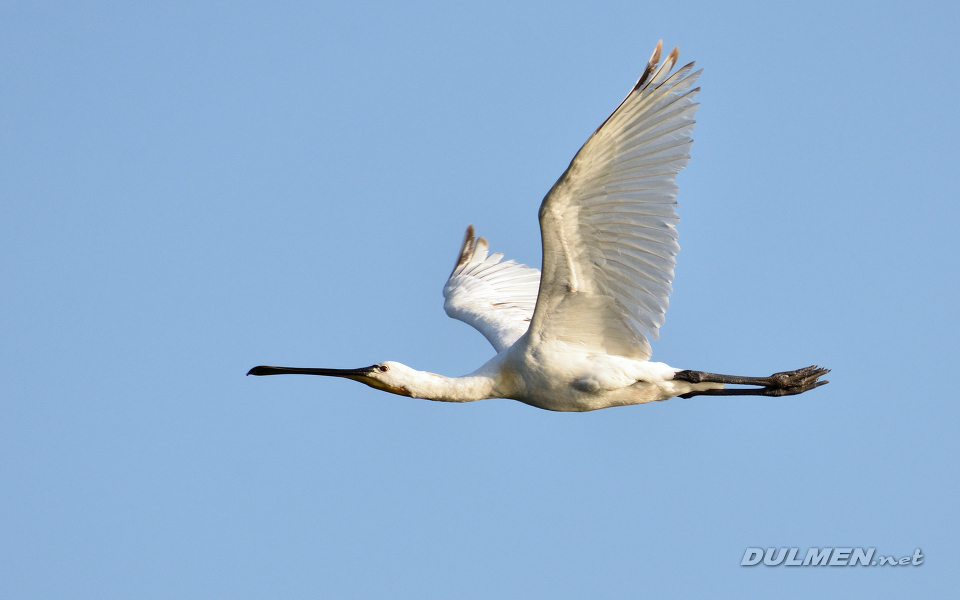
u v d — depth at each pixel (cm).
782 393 1556
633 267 1413
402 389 1562
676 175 1345
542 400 1533
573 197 1337
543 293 1442
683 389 1536
